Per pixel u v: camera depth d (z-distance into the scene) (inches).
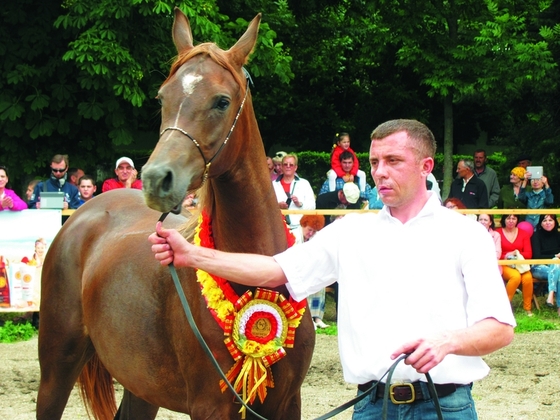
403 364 86.7
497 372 226.4
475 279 85.4
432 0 491.5
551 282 323.3
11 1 396.5
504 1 495.5
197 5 393.1
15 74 391.9
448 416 86.6
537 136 496.7
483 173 390.6
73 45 375.6
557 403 193.8
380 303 88.6
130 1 371.9
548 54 446.9
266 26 418.0
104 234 138.2
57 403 139.6
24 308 277.9
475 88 483.5
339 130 719.1
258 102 645.9
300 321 107.5
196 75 95.3
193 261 95.7
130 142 418.6
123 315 117.2
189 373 104.5
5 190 282.7
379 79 729.0
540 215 360.5
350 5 604.1
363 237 91.2
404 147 88.1
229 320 100.5
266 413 106.7
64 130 414.0
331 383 212.4
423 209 89.0
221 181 102.3
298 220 304.2
